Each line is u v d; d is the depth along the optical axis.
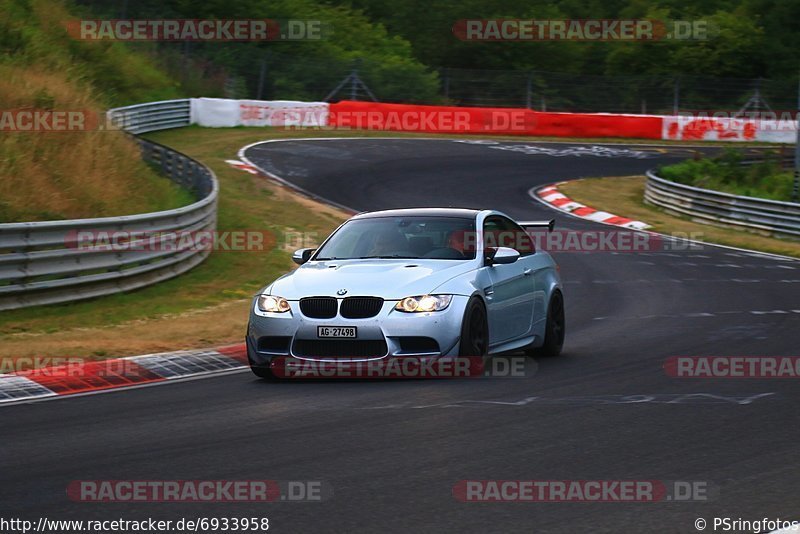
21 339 39.34
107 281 50.38
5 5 129.50
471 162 123.19
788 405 25.61
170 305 49.00
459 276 30.19
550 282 35.91
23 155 65.31
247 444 21.70
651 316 47.19
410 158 121.88
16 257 44.88
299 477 18.81
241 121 139.50
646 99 180.88
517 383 28.92
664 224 92.81
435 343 28.64
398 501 17.14
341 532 15.55
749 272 66.88
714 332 41.03
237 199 87.62
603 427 22.91
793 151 135.75
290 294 29.62
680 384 28.83
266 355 29.50
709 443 21.33
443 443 21.41
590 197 106.56
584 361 33.84
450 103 174.75
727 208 95.81
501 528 15.62
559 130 155.50
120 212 66.75
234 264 62.25
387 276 29.58
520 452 20.58
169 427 23.86
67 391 29.47
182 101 135.38
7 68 86.44
